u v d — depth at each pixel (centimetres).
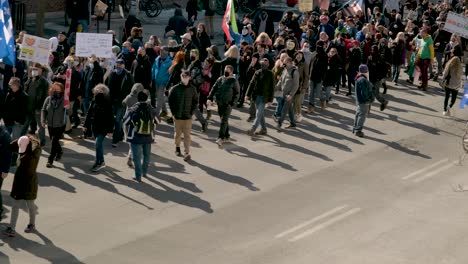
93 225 2592
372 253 2514
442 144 3638
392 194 3014
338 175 3169
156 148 3291
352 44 4212
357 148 3494
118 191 2856
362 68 3600
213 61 3638
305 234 2619
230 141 3444
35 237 2486
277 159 3284
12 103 2995
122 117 3253
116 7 5712
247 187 2978
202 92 3600
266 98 3475
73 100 3328
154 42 3853
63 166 3033
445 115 4078
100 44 3416
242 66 3866
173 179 2995
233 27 4272
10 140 2531
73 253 2405
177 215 2703
